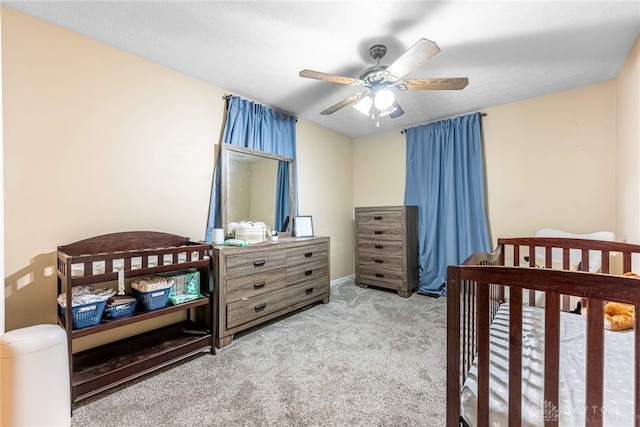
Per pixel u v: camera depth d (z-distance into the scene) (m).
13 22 1.72
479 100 3.14
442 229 3.66
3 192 1.58
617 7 1.70
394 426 1.40
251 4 1.68
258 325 2.67
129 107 2.20
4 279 1.68
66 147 1.91
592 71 2.52
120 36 2.00
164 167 2.41
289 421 1.44
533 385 1.03
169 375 1.85
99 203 2.05
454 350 1.06
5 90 1.70
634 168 2.14
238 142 2.88
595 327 0.80
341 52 2.19
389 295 3.64
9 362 1.23
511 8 1.71
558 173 2.96
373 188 4.40
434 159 3.72
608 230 2.70
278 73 2.53
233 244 2.48
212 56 2.26
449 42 2.05
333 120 3.81
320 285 3.22
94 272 1.76
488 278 0.98
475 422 1.02
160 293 1.93
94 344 2.00
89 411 1.51
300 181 3.72
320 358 2.06
